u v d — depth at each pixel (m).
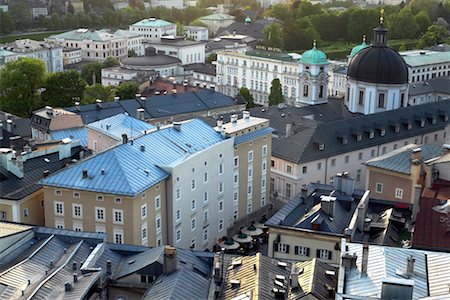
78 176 129.62
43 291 91.81
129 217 125.81
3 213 130.50
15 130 196.00
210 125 172.25
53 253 105.94
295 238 121.88
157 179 131.50
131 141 139.62
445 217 104.88
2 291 93.94
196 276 99.88
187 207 142.12
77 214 129.38
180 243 141.25
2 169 134.38
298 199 132.88
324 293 92.44
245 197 165.50
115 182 126.94
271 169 184.00
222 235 158.12
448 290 81.50
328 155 183.38
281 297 90.25
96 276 96.88
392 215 122.44
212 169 150.12
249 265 100.06
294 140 184.88
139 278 101.88
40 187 134.12
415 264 89.19
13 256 107.06
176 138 148.38
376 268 87.62
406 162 146.12
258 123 167.38
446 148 143.12
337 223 122.75
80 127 184.88
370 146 195.38
